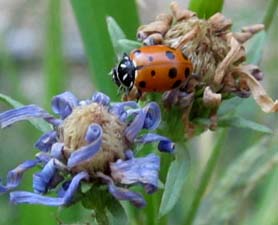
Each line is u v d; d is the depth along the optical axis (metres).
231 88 0.06
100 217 0.06
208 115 0.06
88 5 0.08
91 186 0.05
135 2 0.08
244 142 0.09
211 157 0.07
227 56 0.06
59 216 0.06
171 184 0.06
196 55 0.06
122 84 0.06
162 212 0.06
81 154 0.05
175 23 0.06
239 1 0.13
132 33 0.08
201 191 0.07
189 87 0.06
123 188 0.05
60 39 0.08
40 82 0.13
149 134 0.06
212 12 0.07
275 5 0.07
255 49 0.06
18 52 0.13
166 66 0.06
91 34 0.08
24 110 0.06
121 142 0.06
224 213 0.07
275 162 0.07
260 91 0.06
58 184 0.06
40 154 0.06
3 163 0.10
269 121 0.08
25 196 0.05
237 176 0.07
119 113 0.06
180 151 0.06
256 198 0.08
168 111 0.06
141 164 0.05
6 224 0.09
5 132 0.10
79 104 0.06
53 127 0.06
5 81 0.10
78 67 0.14
